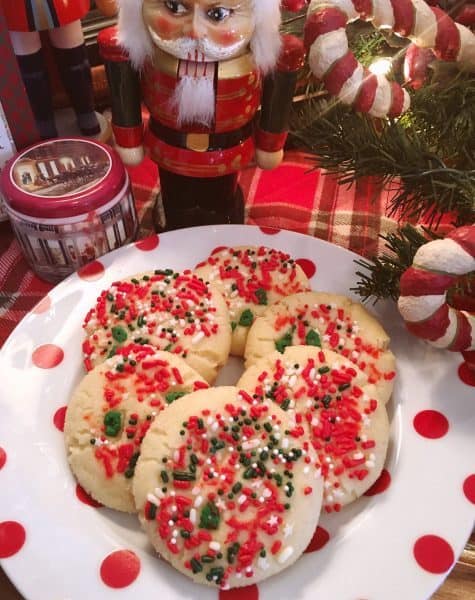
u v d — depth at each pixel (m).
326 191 0.34
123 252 0.28
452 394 0.24
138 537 0.21
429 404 0.24
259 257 0.28
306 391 0.23
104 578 0.20
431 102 0.21
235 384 0.26
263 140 0.27
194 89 0.23
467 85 0.21
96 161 0.27
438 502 0.21
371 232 0.32
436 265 0.19
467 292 0.24
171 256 0.28
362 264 0.27
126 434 0.22
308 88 0.26
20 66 0.30
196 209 0.30
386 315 0.26
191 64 0.23
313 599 0.19
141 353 0.24
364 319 0.25
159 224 0.32
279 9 0.22
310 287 0.28
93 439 0.22
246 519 0.20
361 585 0.20
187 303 0.26
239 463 0.21
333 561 0.20
